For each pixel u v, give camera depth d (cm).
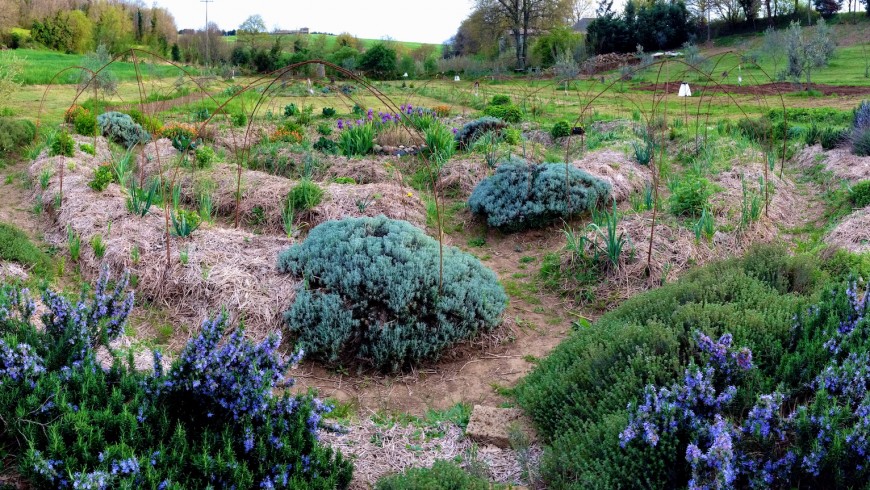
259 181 985
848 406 319
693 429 343
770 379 380
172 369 364
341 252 621
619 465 352
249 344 379
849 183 1002
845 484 303
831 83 2641
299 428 369
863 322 391
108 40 5344
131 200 821
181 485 319
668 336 437
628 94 2706
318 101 2644
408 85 3581
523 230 905
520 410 474
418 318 574
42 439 322
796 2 4938
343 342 551
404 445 447
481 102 2520
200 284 622
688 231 780
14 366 352
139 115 1509
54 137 1108
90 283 663
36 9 5353
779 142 1361
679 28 4941
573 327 645
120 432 329
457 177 1098
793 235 865
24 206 883
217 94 2653
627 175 1088
